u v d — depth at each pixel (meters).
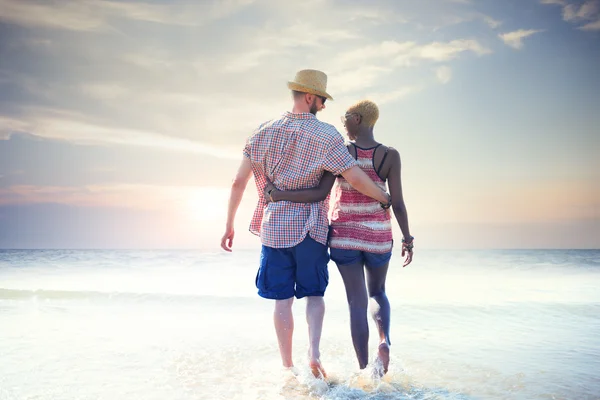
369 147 2.73
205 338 3.55
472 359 2.99
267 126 2.65
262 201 2.75
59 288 6.19
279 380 2.61
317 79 2.65
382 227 2.74
